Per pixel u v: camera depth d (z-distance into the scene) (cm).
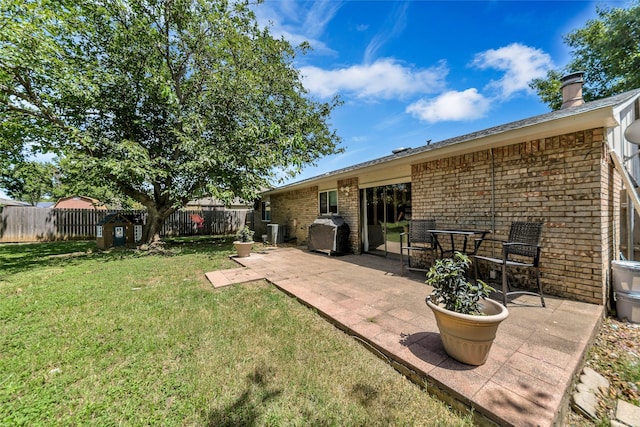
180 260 734
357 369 226
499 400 172
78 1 758
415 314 323
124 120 868
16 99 711
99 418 174
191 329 298
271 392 198
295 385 206
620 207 462
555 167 381
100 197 1756
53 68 686
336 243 772
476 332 201
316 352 253
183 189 939
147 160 780
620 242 462
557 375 197
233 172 903
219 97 877
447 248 524
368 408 183
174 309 359
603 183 349
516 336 260
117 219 998
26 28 606
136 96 851
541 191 395
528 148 409
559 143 377
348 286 448
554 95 1407
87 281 505
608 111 292
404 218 666
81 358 242
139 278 530
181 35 891
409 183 650
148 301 391
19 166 1102
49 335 284
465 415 176
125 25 844
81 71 759
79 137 730
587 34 1333
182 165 809
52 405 184
